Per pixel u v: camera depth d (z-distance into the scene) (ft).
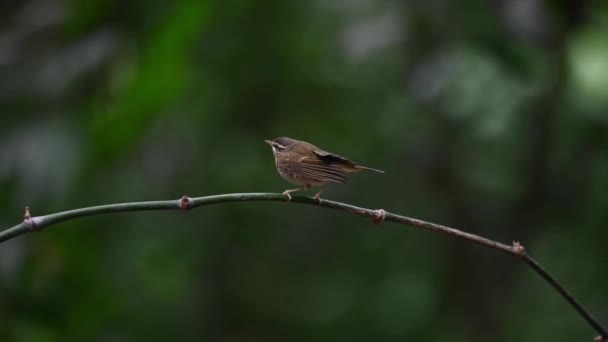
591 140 35.53
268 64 43.65
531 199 37.86
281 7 43.24
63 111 29.58
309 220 46.65
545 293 44.01
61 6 31.96
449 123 38.81
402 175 44.83
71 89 29.68
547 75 32.45
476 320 43.29
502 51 32.32
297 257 46.78
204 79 43.98
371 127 44.01
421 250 46.32
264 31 43.32
